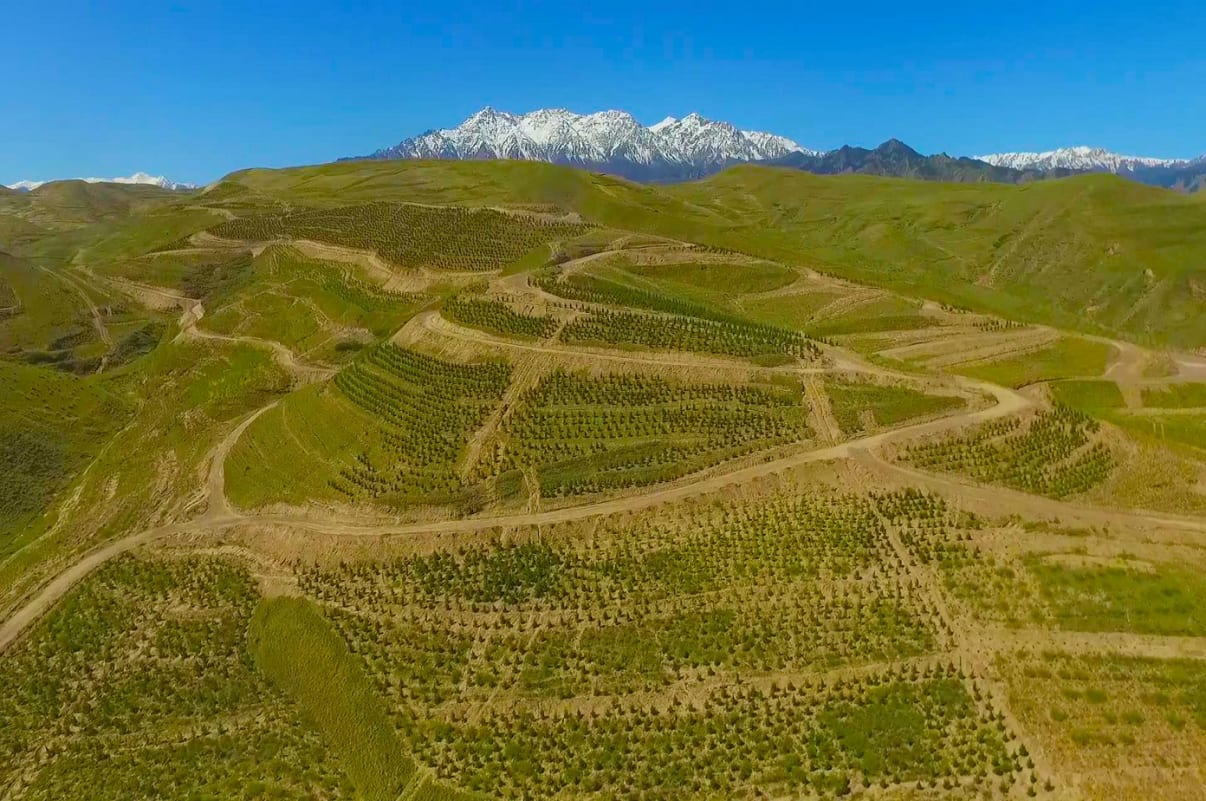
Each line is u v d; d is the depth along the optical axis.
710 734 64.06
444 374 113.81
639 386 104.88
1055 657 67.25
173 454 127.00
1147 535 79.94
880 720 63.22
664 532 84.19
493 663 73.38
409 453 101.88
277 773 66.69
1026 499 84.25
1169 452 90.56
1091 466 88.56
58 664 83.50
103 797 66.88
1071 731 61.06
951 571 76.19
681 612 75.12
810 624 72.19
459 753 65.94
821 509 84.31
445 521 90.75
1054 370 128.25
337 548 90.00
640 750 63.59
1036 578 74.88
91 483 124.56
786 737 62.94
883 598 73.94
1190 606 71.19
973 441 91.94
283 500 102.06
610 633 74.31
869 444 92.00
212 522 101.81
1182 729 60.69
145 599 90.81
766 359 108.81
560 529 86.19
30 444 135.12
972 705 63.75
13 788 69.81
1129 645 68.00
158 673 79.88
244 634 82.94
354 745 68.44
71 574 97.12
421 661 75.00
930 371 111.19
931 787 58.22
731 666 69.31
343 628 80.38
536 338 118.00
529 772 63.28
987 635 69.62
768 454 92.00
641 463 93.12
